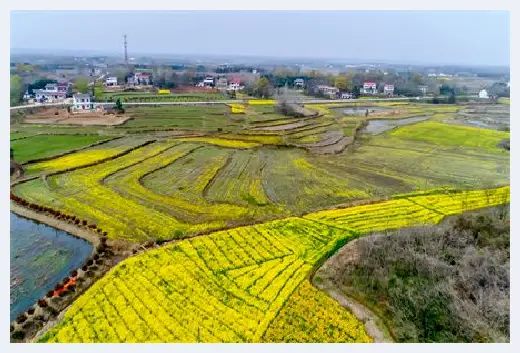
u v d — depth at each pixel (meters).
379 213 47.75
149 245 40.22
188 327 28.33
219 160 69.81
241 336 27.58
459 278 32.38
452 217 46.56
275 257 37.34
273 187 57.53
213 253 37.97
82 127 91.38
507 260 33.97
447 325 28.33
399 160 72.62
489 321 27.97
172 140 82.06
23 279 35.81
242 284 33.16
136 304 30.62
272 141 83.69
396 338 27.55
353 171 65.69
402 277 33.38
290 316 29.45
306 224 44.34
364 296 31.72
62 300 32.34
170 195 53.22
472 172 65.75
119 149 73.12
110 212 47.59
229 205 50.59
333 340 27.30
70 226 44.34
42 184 55.47
